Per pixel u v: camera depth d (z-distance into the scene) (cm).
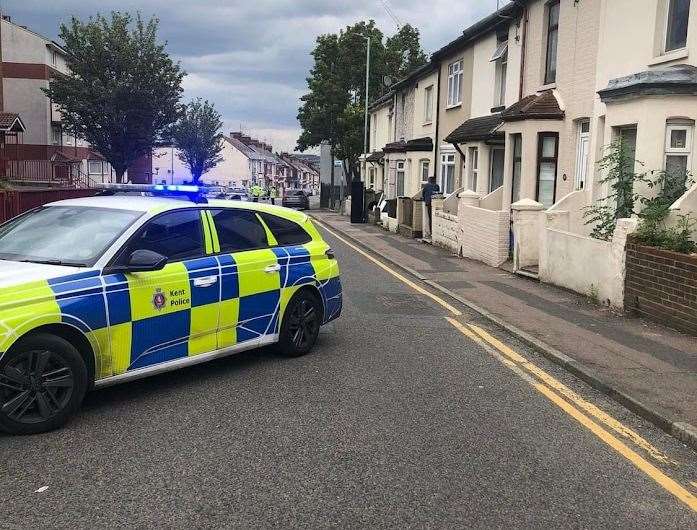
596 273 1073
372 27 4891
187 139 5444
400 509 385
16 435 475
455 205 2119
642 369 680
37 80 4341
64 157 4381
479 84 2152
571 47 1488
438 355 754
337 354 745
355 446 477
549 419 550
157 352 557
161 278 558
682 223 918
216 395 584
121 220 569
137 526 358
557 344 786
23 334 459
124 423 508
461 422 535
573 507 396
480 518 378
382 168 3875
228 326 630
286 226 741
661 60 1152
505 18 1830
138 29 3478
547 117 1523
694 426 516
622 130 1184
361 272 1452
